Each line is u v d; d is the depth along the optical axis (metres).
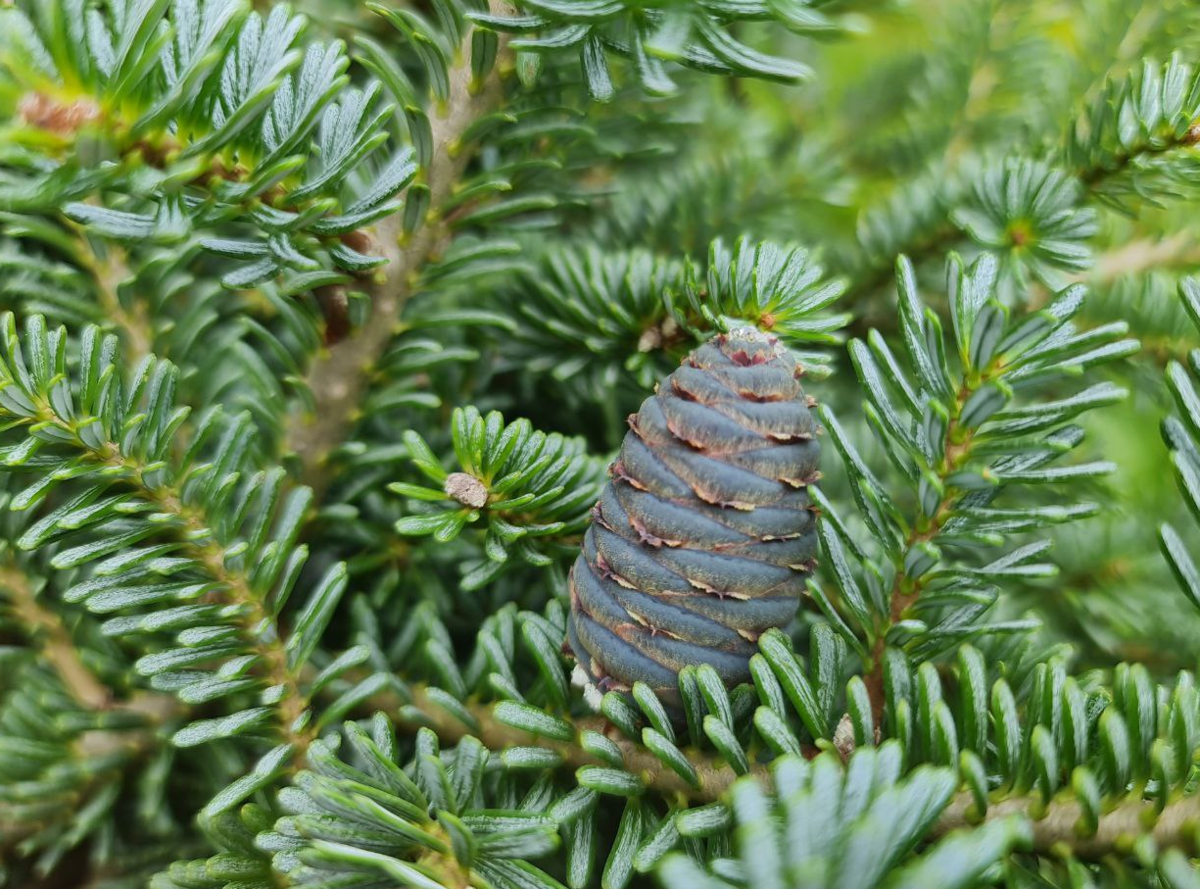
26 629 0.49
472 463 0.47
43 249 0.52
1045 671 0.44
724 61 0.42
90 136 0.42
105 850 0.48
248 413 0.47
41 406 0.45
